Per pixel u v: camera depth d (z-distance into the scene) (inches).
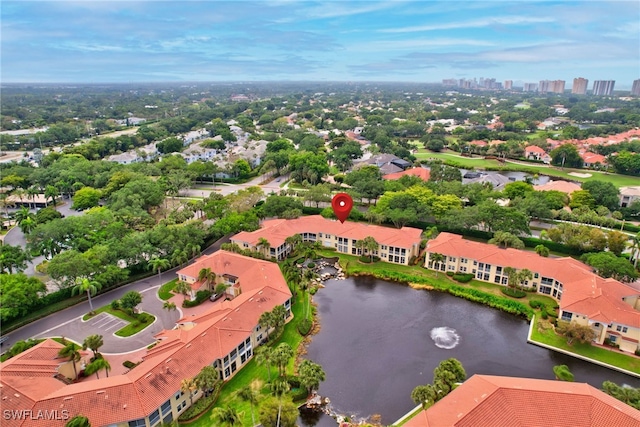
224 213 5920.3
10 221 6363.2
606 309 3538.4
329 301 4293.8
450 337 3686.0
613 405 2367.1
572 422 2324.1
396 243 5049.2
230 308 3496.6
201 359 2925.7
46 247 4606.3
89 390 2536.9
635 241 4667.8
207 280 4220.0
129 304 3750.0
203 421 2709.2
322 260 5251.0
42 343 3117.6
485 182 7440.9
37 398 2479.1
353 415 2810.0
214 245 5521.7
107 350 3356.3
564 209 6353.3
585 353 3408.0
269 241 5113.2
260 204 6717.5
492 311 4111.7
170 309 3917.3
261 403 2721.5
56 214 5856.3
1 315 3454.7
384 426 2701.8
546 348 3521.2
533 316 3922.2
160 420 2608.3
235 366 3189.0
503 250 4707.2
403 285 4640.8
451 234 5310.0
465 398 2470.5
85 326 3703.3
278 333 3619.6
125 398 2516.0
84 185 7495.1
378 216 5871.1
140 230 5502.0
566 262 4335.6
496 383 2566.4
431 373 3221.0
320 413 2832.2
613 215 6092.5
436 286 4527.6
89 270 4045.3
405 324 3885.3
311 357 3408.0
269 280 4023.1
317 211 6688.0
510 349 3521.2
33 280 3816.4
